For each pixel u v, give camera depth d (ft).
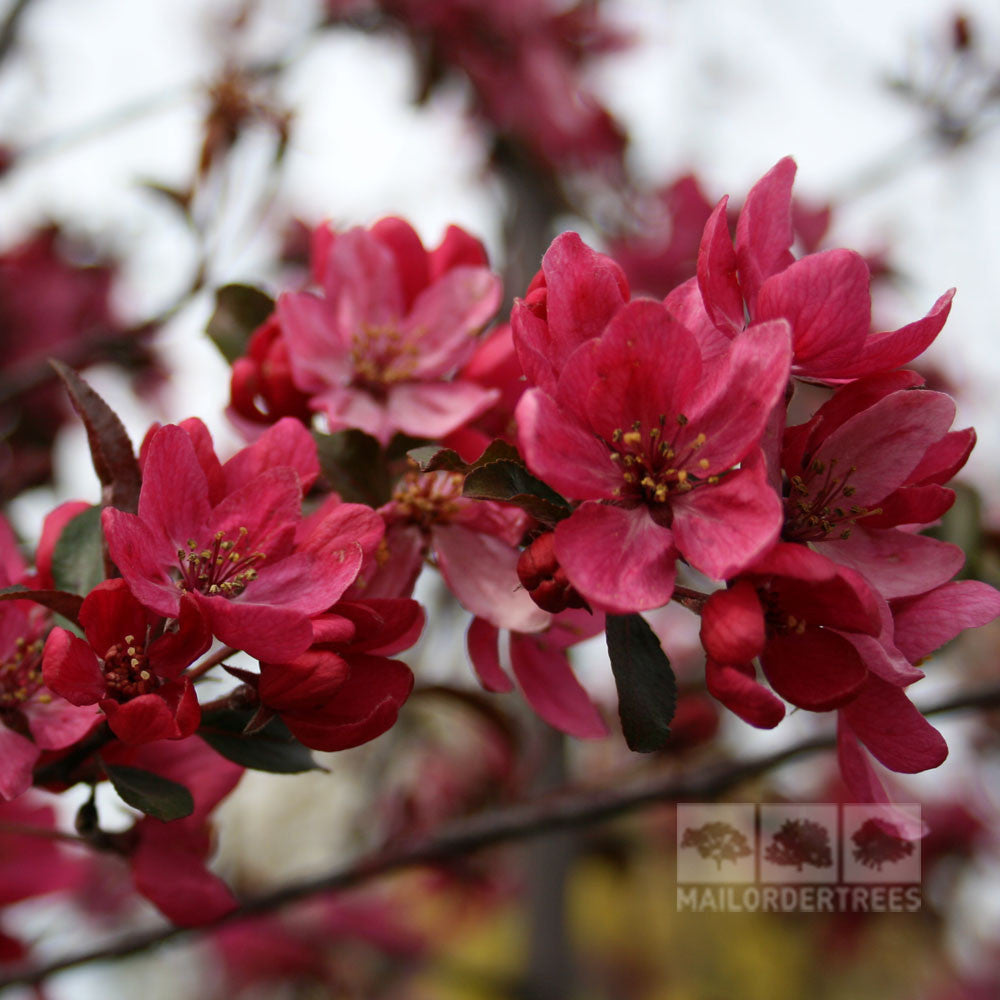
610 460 1.92
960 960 5.46
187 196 2.67
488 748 3.10
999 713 4.12
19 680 1.99
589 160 4.02
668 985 6.73
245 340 2.20
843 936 4.52
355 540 1.94
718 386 1.92
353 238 2.19
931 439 1.95
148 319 2.80
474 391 2.15
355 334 2.17
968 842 4.22
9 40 3.16
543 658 2.09
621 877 3.47
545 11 4.10
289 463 1.98
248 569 1.94
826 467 1.95
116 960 2.39
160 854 2.09
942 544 1.96
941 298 1.93
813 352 1.93
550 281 1.93
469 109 4.02
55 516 2.02
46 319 3.62
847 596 1.87
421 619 2.01
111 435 1.98
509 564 2.06
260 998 3.94
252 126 2.73
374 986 3.94
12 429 3.28
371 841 3.44
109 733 1.98
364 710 1.93
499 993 3.33
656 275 3.84
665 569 1.90
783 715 1.86
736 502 1.90
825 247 3.67
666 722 1.91
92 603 1.89
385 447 2.13
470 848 2.43
